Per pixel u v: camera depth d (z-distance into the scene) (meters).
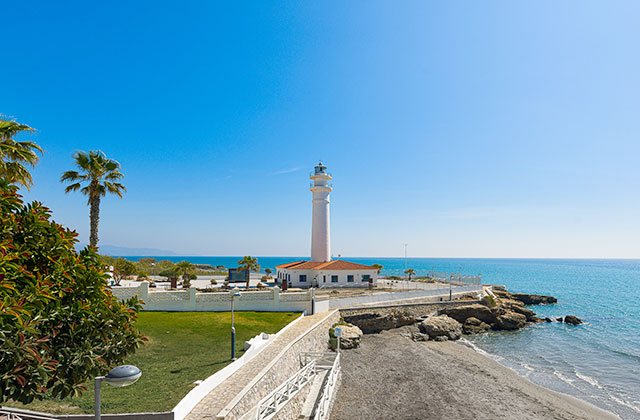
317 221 68.69
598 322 61.94
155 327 30.41
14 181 19.83
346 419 23.45
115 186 36.22
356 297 48.19
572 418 25.27
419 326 48.31
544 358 40.31
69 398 16.81
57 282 10.28
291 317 37.94
